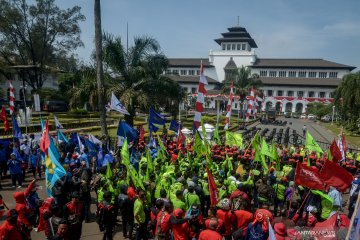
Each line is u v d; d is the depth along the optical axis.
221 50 106.56
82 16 46.88
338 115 68.75
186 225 6.39
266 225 5.95
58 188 8.61
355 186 10.37
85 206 9.65
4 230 5.93
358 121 46.53
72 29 47.03
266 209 6.70
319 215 8.25
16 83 58.84
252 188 10.18
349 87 41.34
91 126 34.94
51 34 46.38
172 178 9.38
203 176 10.26
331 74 97.69
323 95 94.56
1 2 41.16
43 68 48.22
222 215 6.82
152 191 9.08
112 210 7.79
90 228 9.37
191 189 7.83
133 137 14.44
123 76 21.95
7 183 13.68
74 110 44.69
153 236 8.41
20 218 7.11
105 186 8.47
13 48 45.28
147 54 22.62
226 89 62.69
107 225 7.73
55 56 49.88
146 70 22.17
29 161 14.30
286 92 97.50
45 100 51.44
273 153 11.97
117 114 53.28
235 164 12.73
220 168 11.97
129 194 8.37
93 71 21.38
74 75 22.16
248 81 61.72
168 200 7.39
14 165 12.71
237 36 107.44
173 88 22.77
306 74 100.00
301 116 85.19
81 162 11.73
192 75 106.88
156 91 21.97
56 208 6.43
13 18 42.03
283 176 11.23
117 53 21.30
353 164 16.39
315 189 8.31
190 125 41.03
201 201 9.16
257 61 106.88
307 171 7.99
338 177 7.98
